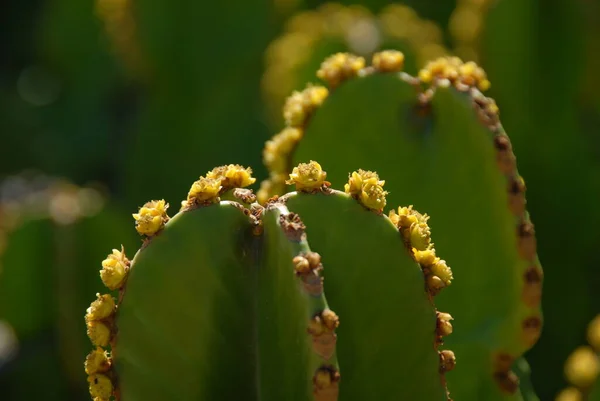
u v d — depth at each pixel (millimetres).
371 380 609
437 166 698
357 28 1061
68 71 2047
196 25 1343
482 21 984
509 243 679
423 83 746
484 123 682
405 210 614
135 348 602
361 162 711
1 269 1100
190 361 603
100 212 1092
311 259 577
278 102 1067
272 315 599
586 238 992
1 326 1271
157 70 1350
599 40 1260
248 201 614
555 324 974
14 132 2092
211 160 1295
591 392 687
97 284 1093
